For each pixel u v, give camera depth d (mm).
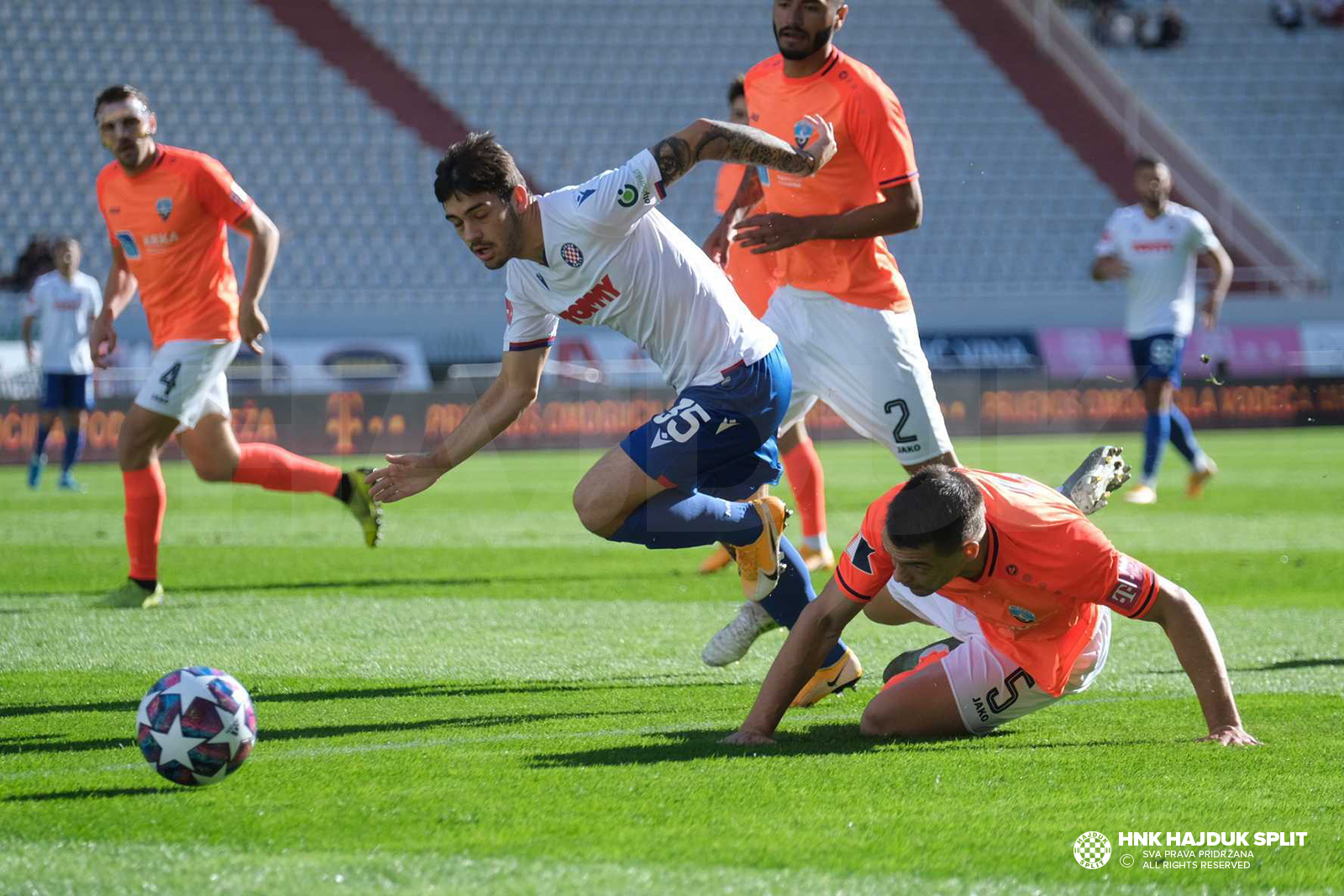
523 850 10555
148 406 23219
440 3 95562
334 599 25250
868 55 98062
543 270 15422
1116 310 80938
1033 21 101062
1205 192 93812
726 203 26141
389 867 10133
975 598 14102
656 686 17828
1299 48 104250
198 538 35719
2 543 33812
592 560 31422
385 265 82000
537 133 91375
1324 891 10039
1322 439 71312
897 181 19594
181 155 23016
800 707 16672
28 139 82812
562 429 66625
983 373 72938
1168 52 102688
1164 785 12688
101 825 11164
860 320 20156
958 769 13234
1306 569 29609
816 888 9781
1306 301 81812
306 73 89938
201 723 12133
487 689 17562
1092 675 15086
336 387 65938
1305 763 13547
